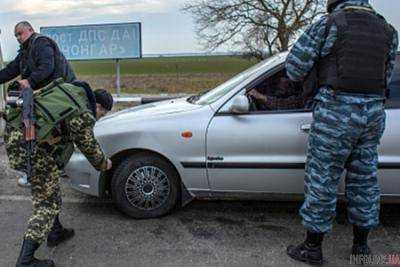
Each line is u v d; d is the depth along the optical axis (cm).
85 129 309
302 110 392
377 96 313
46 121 302
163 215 427
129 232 397
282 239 385
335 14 309
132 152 418
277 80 404
